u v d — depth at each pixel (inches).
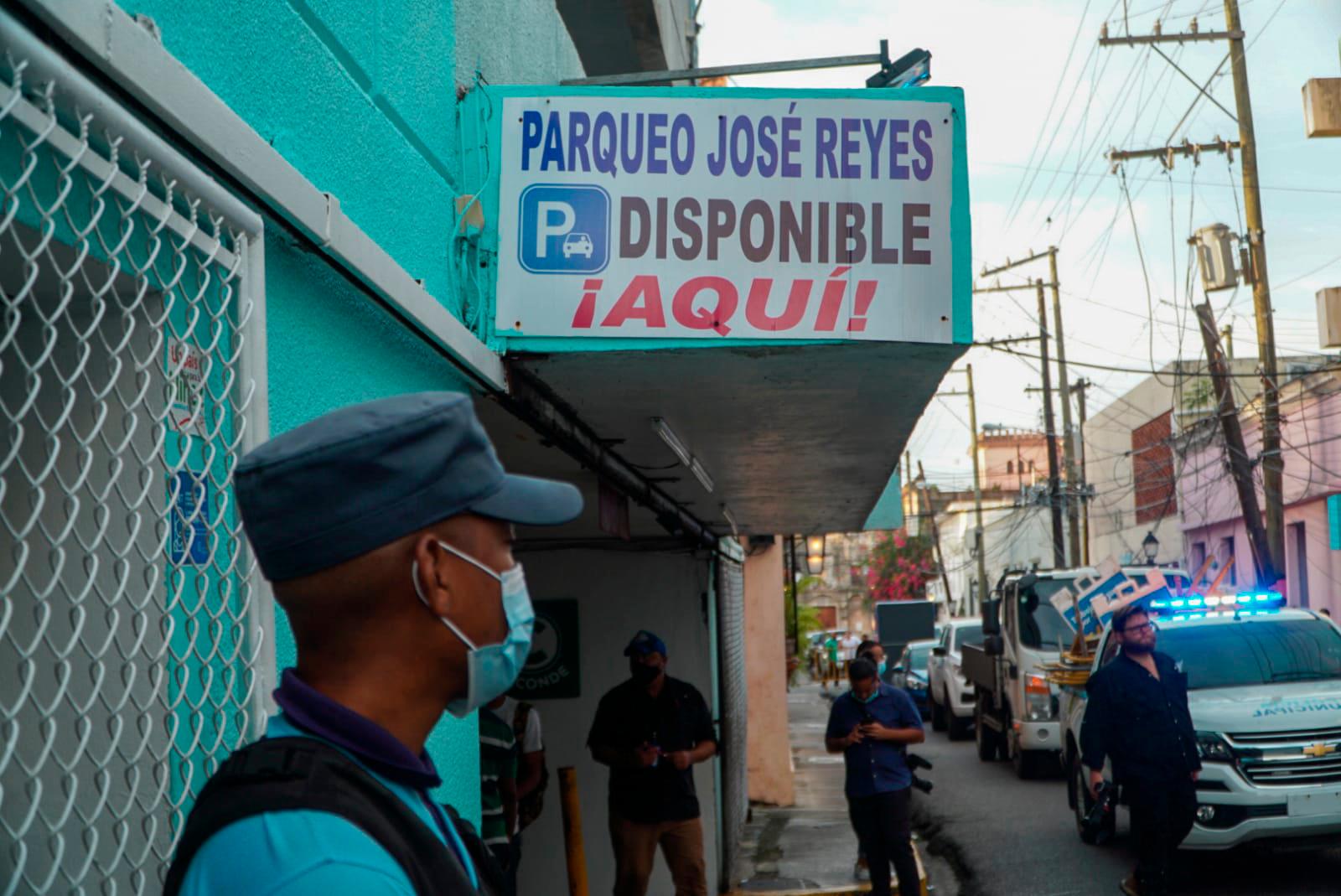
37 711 102.3
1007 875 405.4
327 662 61.2
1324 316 668.1
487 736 260.8
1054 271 1411.2
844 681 1775.3
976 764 730.8
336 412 61.6
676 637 377.4
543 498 64.5
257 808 53.0
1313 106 575.2
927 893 388.2
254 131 120.1
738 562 550.9
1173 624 426.9
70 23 87.4
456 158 206.5
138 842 101.0
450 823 65.2
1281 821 344.2
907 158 201.9
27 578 86.5
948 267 199.9
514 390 215.6
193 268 111.9
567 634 378.9
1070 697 464.4
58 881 99.0
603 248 202.1
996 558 2427.4
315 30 151.5
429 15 195.3
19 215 87.3
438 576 61.2
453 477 61.0
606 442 282.0
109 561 103.4
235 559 112.4
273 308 129.3
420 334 172.4
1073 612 590.9
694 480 339.0
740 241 200.5
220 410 114.0
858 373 219.9
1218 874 370.9
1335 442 932.6
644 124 203.8
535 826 370.0
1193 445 1224.2
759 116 202.8
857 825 333.7
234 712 113.6
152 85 98.4
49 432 90.7
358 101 161.2
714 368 213.5
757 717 588.4
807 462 328.8
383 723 61.0
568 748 373.4
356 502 59.0
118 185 96.0
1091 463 1726.1
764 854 451.8
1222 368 831.7
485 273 204.4
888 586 2942.9
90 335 104.3
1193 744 314.3
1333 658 400.2
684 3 576.4
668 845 298.4
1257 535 807.1
